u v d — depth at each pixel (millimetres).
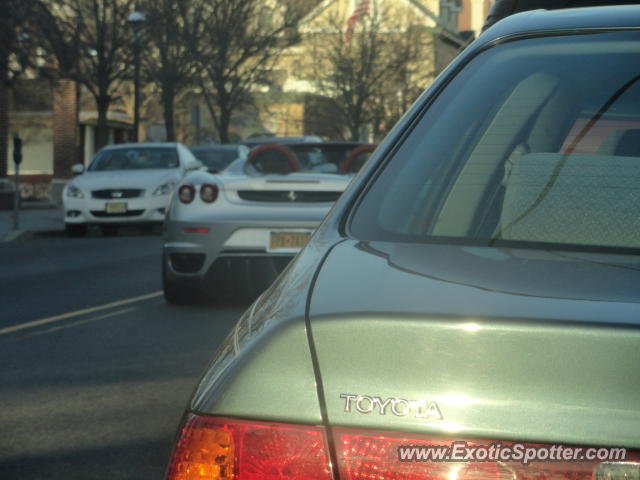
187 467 1983
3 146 43094
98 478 5547
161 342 9547
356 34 72625
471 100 3088
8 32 38219
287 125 87125
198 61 46000
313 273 2316
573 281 2139
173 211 11156
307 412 1919
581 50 3119
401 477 1852
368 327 1941
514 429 1808
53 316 11383
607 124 2900
